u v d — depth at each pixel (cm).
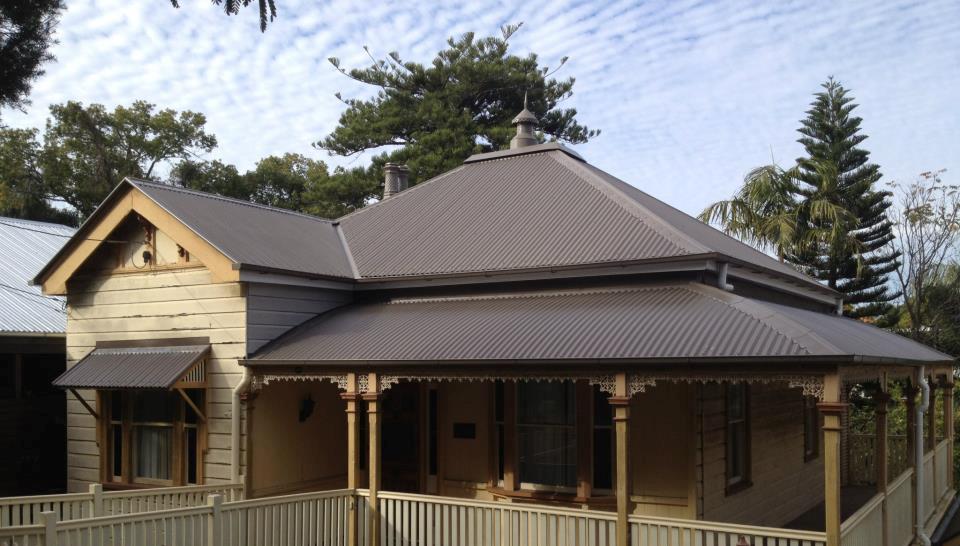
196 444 1284
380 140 3759
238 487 1228
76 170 4406
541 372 1006
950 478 1742
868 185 3288
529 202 1534
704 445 1148
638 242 1261
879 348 1173
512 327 1119
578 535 992
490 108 3928
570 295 1244
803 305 1750
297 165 5041
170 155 4684
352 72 3806
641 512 1152
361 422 1444
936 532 1387
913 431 1393
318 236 1551
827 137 3409
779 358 865
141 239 1359
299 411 1342
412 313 1288
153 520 927
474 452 1309
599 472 1190
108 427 1391
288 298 1310
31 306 1727
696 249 1192
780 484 1460
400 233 1551
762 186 2902
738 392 1306
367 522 1134
